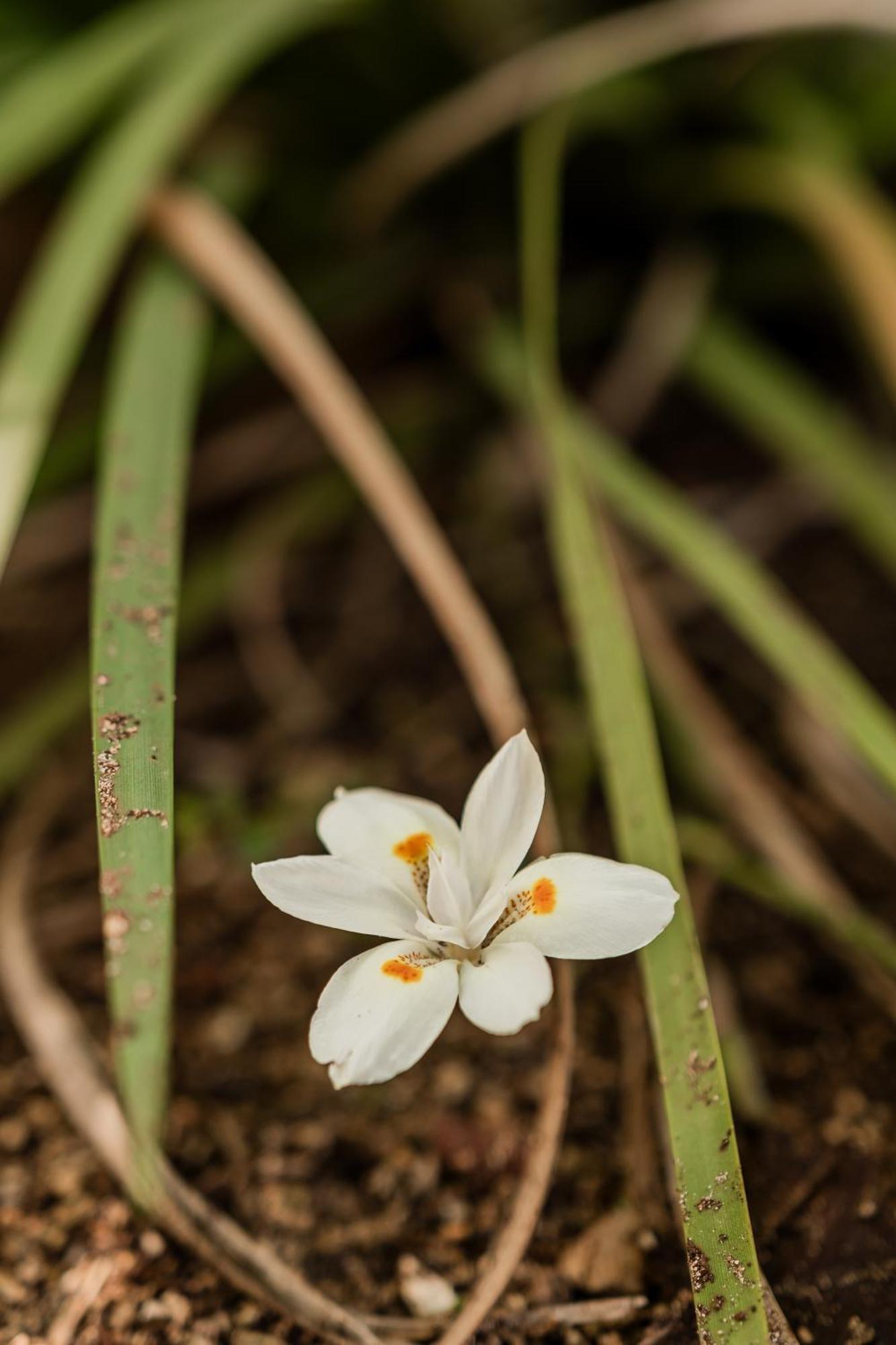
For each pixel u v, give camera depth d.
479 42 0.82
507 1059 0.57
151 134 0.64
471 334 0.80
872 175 0.83
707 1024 0.50
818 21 0.65
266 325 0.64
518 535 0.82
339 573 0.81
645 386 0.78
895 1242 0.52
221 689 0.72
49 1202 0.54
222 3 0.69
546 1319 0.52
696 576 0.61
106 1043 0.58
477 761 0.67
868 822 0.61
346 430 0.62
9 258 0.89
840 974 0.59
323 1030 0.48
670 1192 0.53
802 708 0.64
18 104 0.65
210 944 0.61
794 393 0.70
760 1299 0.48
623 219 0.88
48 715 0.65
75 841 0.65
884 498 0.65
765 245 0.83
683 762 0.62
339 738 0.68
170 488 0.59
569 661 0.70
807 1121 0.55
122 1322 0.52
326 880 0.49
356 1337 0.50
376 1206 0.54
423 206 0.85
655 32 0.68
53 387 0.60
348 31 0.77
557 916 0.49
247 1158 0.56
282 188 0.82
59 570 0.80
